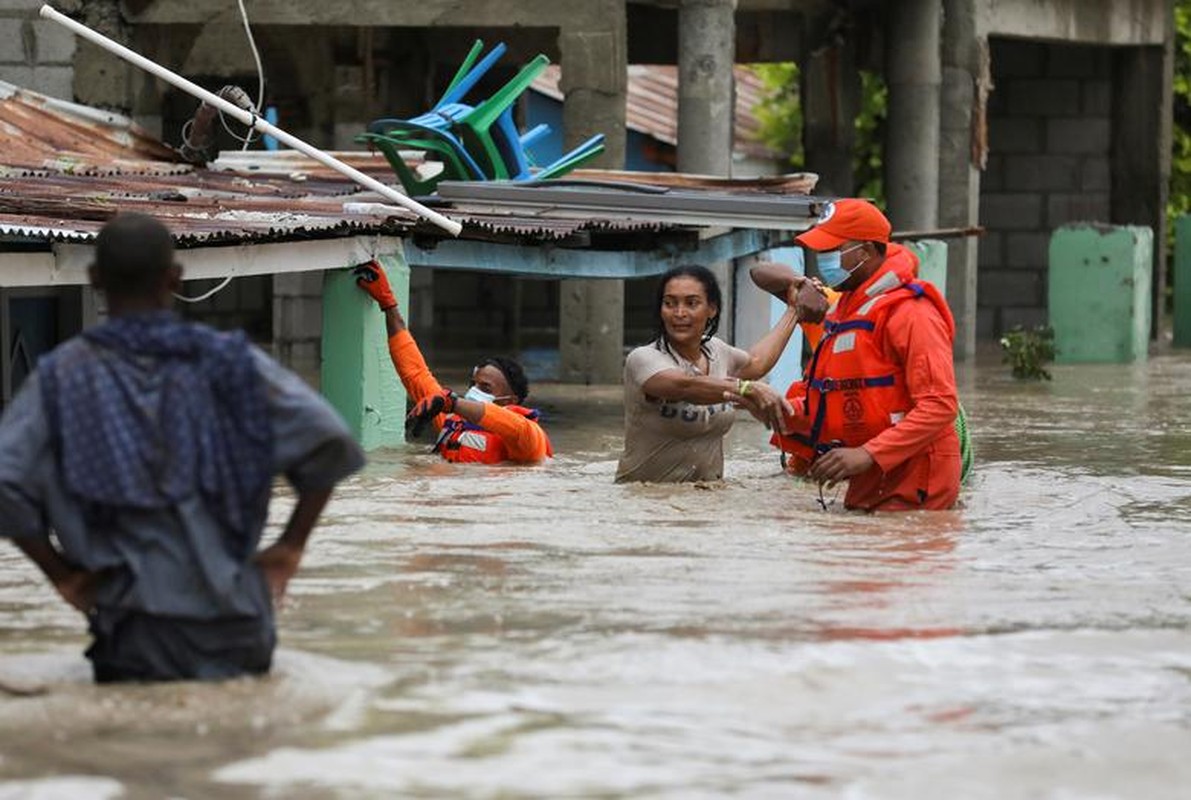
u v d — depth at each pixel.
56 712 7.51
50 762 6.91
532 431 16.50
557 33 36.75
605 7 28.06
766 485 14.95
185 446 7.73
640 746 7.21
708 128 28.53
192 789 6.62
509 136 23.50
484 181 22.48
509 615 9.45
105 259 7.84
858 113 38.97
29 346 23.20
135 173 22.25
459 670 8.27
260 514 7.84
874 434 13.76
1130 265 33.06
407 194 21.94
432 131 22.31
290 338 31.59
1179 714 7.81
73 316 23.75
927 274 31.22
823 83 38.25
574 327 28.06
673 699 7.86
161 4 28.41
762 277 14.75
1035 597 10.20
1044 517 13.59
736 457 18.30
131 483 7.70
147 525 7.77
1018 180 41.41
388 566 10.87
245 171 23.77
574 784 6.75
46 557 7.81
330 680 8.04
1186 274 37.56
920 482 13.77
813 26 38.22
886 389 13.73
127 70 28.55
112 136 24.09
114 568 7.78
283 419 7.76
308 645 8.72
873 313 13.75
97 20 28.36
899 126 34.47
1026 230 41.44
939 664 8.56
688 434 14.85
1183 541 12.48
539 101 42.22
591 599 9.89
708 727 7.47
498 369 17.06
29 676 8.07
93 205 16.72
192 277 15.76
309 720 7.46
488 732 7.35
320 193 21.39
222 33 29.17
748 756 7.12
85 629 9.20
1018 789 6.80
